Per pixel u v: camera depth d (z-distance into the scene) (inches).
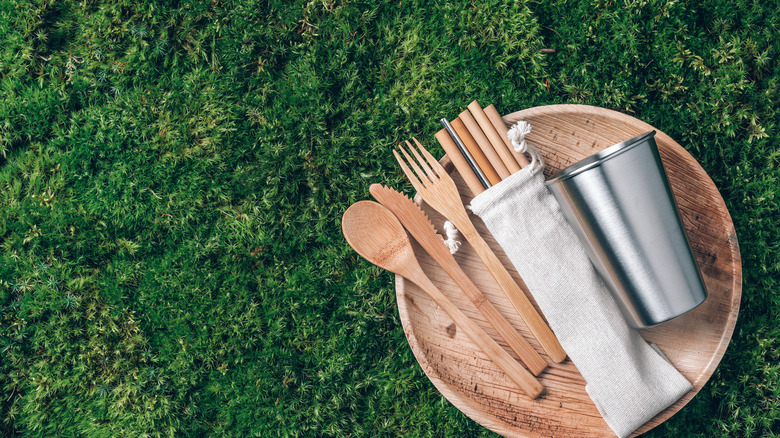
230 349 52.1
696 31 50.1
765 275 48.3
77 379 52.6
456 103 51.2
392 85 52.3
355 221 43.7
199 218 53.0
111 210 53.2
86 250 53.6
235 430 52.1
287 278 52.1
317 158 52.0
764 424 47.8
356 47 52.0
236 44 52.5
